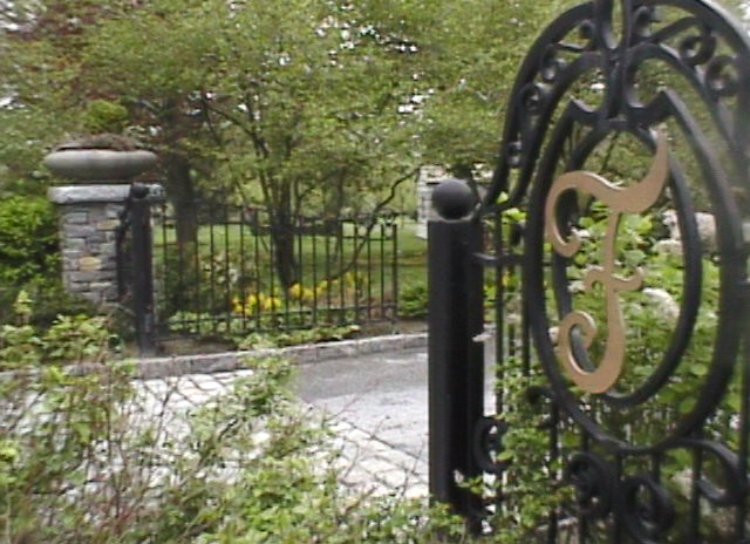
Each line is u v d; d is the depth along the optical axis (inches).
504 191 106.4
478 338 109.4
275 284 338.3
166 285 301.7
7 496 92.5
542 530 103.3
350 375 262.2
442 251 109.4
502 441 104.9
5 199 340.8
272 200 354.3
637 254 92.4
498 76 345.1
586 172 89.0
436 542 101.0
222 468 109.6
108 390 107.8
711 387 75.6
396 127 340.5
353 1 362.0
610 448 87.7
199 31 331.0
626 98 83.0
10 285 307.1
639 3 81.5
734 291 72.2
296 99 338.0
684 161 92.7
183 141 394.9
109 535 97.1
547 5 351.3
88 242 298.4
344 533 94.0
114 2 351.6
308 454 115.7
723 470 79.4
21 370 105.6
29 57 365.4
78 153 295.6
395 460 169.8
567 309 93.2
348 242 384.2
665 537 88.2
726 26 72.4
